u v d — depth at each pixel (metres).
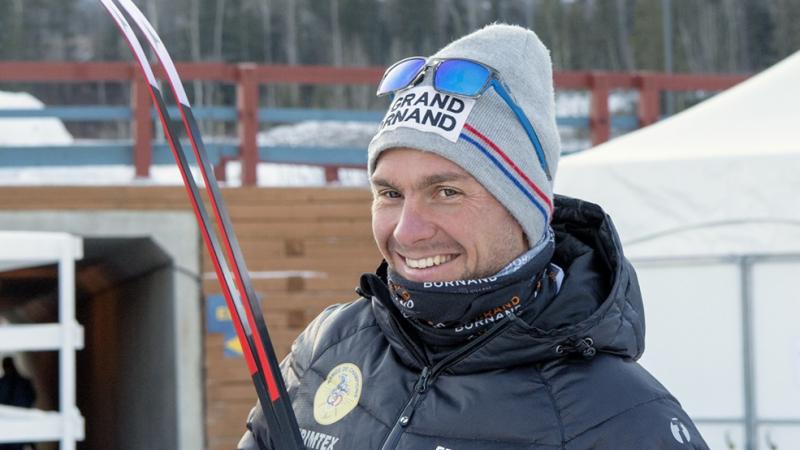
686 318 5.73
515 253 1.78
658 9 25.88
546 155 1.82
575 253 1.91
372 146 1.82
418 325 1.82
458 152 1.72
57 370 15.13
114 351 11.52
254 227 8.35
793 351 5.56
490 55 1.79
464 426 1.72
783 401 5.58
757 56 26.30
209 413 8.23
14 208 8.05
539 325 1.78
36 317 15.50
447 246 1.75
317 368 1.98
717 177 5.61
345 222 8.42
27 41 25.23
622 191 5.79
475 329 1.78
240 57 25.53
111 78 9.18
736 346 5.64
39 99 26.31
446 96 1.75
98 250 9.52
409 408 1.78
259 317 1.90
